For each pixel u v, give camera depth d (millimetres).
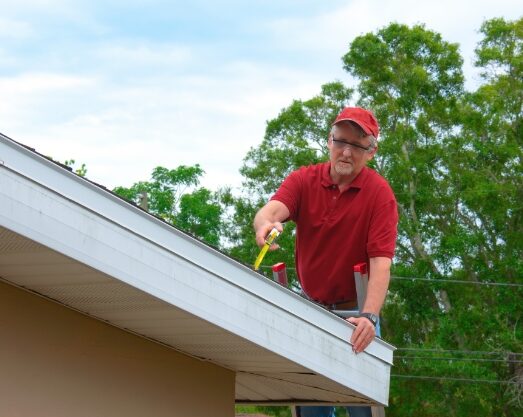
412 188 31375
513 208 30516
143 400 4910
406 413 28656
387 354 5023
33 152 3697
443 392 28312
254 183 33219
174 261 4129
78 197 3824
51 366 4605
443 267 29969
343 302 5758
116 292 4285
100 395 4746
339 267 5645
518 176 31453
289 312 4539
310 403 6059
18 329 4531
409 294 29875
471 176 30750
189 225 33188
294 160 32375
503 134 31953
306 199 5684
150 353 4977
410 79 31922
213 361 5234
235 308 4336
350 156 5477
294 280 30078
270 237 5398
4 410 4438
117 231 3949
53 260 4043
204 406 5172
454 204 31797
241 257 31406
